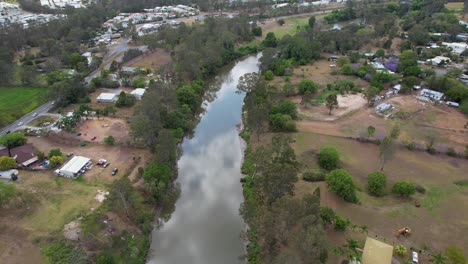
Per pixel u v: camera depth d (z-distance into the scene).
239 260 74.31
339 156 103.81
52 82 159.50
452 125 121.50
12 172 93.56
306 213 62.72
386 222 78.50
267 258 64.50
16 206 82.06
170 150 97.06
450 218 79.94
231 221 86.06
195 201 93.56
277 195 75.31
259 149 92.50
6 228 76.00
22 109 135.50
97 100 143.62
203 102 156.12
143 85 155.25
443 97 142.12
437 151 105.50
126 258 70.75
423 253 70.25
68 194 87.19
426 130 118.12
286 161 90.06
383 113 129.50
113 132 118.25
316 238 54.97
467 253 70.00
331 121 125.31
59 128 117.31
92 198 85.88
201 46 183.62
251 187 93.69
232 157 113.19
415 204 84.00
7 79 159.75
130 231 77.62
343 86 152.00
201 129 132.38
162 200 89.62
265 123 124.44
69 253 69.88
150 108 111.75
